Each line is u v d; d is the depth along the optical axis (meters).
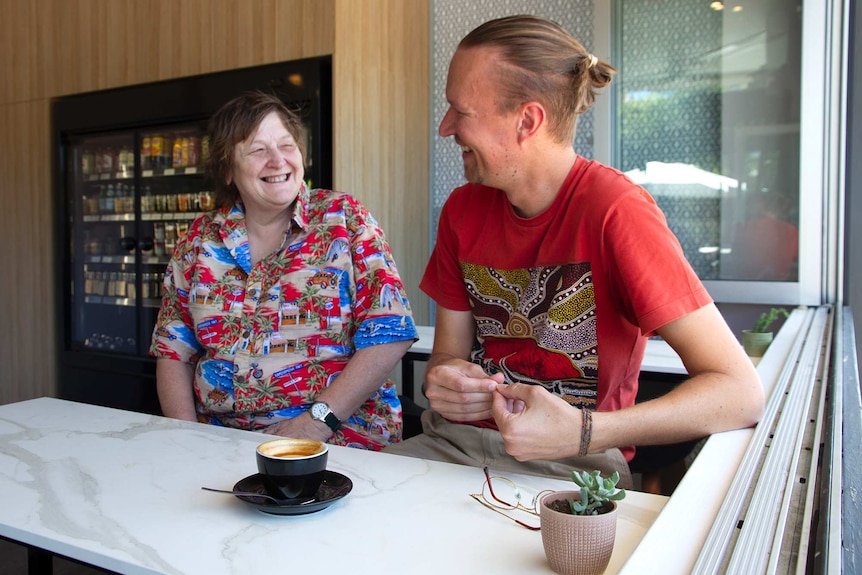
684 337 1.06
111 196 3.81
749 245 3.11
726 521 0.66
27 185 3.87
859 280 2.95
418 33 3.69
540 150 1.16
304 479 0.83
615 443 0.97
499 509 0.86
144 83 3.47
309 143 3.06
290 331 1.68
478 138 1.16
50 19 3.73
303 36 3.05
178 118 3.36
